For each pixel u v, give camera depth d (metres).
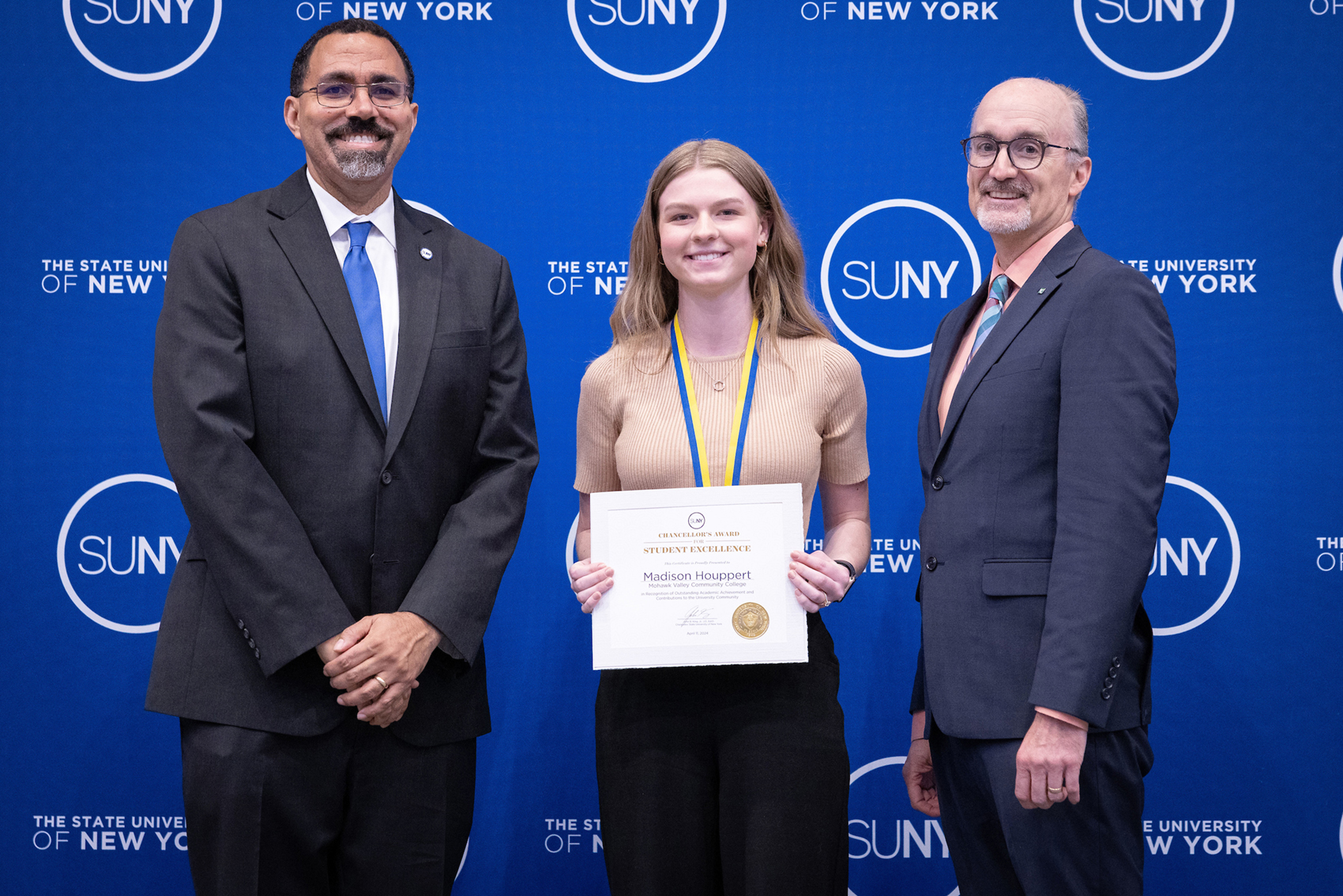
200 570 1.84
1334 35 2.57
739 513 1.81
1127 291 1.73
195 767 1.79
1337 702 2.53
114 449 2.55
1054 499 1.76
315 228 1.93
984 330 1.98
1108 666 1.63
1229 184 2.58
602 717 1.87
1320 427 2.55
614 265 2.59
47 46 2.56
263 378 1.82
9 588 2.54
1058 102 1.95
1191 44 2.59
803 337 1.98
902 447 2.60
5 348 2.55
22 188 2.55
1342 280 2.56
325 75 1.92
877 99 2.60
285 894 1.83
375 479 1.84
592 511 1.83
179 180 2.57
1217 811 2.54
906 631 2.60
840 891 1.84
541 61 2.60
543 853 2.57
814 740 1.79
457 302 1.97
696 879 1.78
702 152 1.92
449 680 1.93
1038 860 1.73
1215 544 2.55
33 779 2.53
